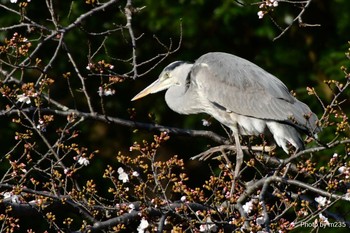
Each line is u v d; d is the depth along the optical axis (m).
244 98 12.05
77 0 18.31
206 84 12.41
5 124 16.05
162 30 19.20
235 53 19.67
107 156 18.47
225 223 8.48
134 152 18.83
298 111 11.61
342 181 8.99
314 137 8.75
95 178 17.23
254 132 12.10
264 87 12.02
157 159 18.89
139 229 8.76
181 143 18.92
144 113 19.22
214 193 8.60
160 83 13.59
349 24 19.02
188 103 13.07
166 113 19.19
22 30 17.62
